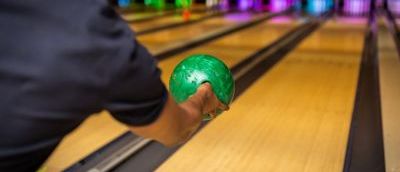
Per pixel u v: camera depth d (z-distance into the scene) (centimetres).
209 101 84
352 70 378
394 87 316
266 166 190
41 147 57
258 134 227
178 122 68
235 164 192
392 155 197
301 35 595
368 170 185
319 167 189
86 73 53
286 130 233
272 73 367
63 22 52
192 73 99
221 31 631
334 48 489
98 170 181
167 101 64
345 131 231
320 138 222
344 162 193
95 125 236
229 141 216
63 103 54
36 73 52
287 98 293
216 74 99
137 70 57
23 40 52
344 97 296
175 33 608
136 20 748
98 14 54
